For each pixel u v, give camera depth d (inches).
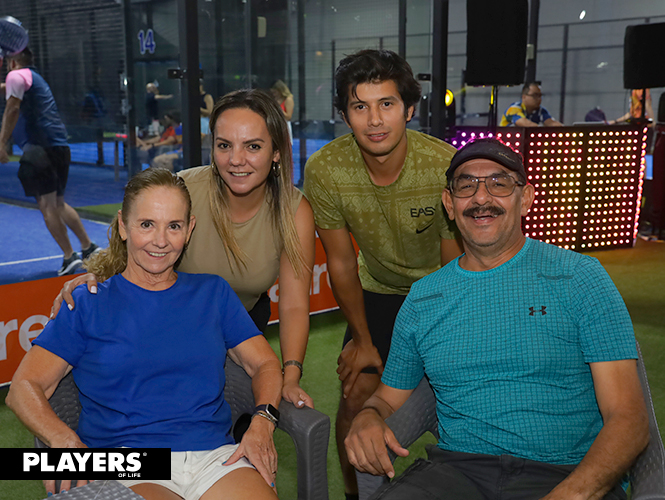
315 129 234.5
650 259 236.1
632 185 249.1
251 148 67.8
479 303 61.8
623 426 53.6
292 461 104.2
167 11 169.9
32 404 57.5
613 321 57.0
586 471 51.8
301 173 229.0
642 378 61.7
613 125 240.4
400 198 81.5
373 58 72.6
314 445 62.7
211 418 63.5
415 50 232.5
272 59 222.8
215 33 208.5
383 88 72.5
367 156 78.8
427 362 64.5
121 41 164.7
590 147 238.4
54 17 152.2
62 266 151.3
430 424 69.6
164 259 63.0
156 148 174.9
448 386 63.4
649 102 365.1
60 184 153.8
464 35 551.5
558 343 58.9
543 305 59.5
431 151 80.0
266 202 74.2
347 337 98.4
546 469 58.2
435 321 63.7
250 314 85.2
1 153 145.5
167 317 63.9
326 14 226.1
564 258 61.0
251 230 74.7
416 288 66.3
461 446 62.6
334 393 126.3
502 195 60.7
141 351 62.0
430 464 62.6
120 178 167.6
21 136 148.1
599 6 511.8
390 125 73.7
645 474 53.3
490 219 61.2
